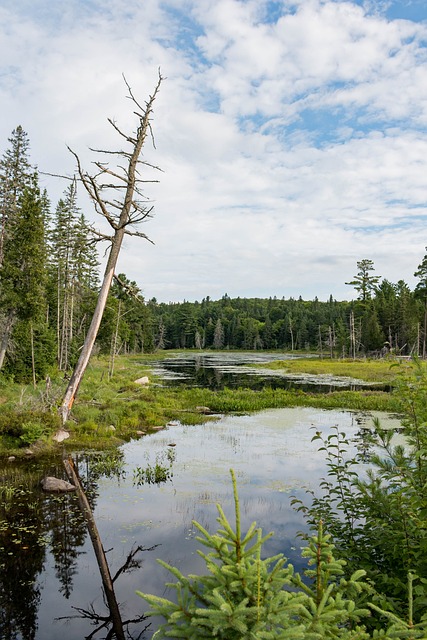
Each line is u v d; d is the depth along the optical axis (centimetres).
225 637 284
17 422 1689
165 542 904
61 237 3950
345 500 619
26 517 1032
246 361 7706
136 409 2347
